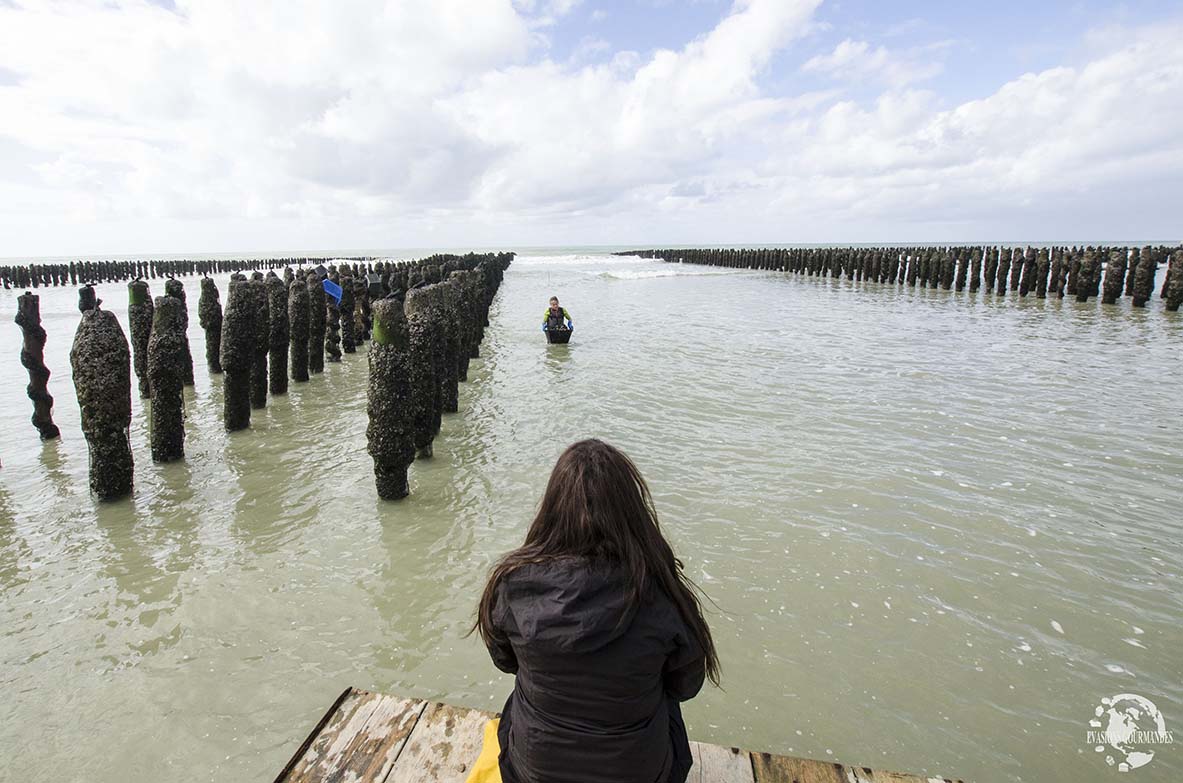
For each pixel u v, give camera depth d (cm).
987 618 483
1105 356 1457
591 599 190
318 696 403
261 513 660
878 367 1345
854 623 476
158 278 4791
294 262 7094
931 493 696
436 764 280
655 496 686
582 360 1474
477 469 786
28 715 384
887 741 370
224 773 345
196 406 1071
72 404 1072
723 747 296
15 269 3628
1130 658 441
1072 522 630
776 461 789
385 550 584
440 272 1888
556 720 196
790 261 5088
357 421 997
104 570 546
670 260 7769
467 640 460
